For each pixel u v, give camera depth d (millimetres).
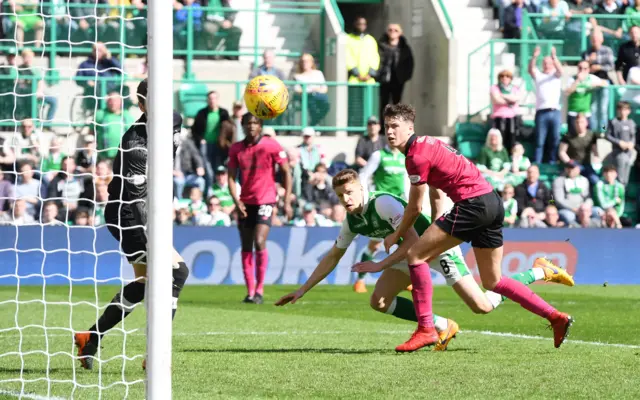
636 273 57656
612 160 61906
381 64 64875
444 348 25328
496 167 60250
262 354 24719
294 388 19422
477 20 72562
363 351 25359
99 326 22062
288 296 25359
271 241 54312
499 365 22453
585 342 27594
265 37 72562
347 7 79875
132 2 62906
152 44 16344
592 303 43031
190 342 27594
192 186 56781
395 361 23219
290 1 72875
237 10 68438
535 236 56344
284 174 42375
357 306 40844
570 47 68875
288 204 42719
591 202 59594
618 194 60688
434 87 70938
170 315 16031
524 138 63531
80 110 57938
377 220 24578
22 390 18719
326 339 28469
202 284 53719
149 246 16031
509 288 24484
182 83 61250
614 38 68625
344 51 67312
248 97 32656
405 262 25906
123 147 21406
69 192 52969
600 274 57219
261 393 18859
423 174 23031
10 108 57344
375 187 54406
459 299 44719
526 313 37375
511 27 68938
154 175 16125
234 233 54219
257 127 41562
